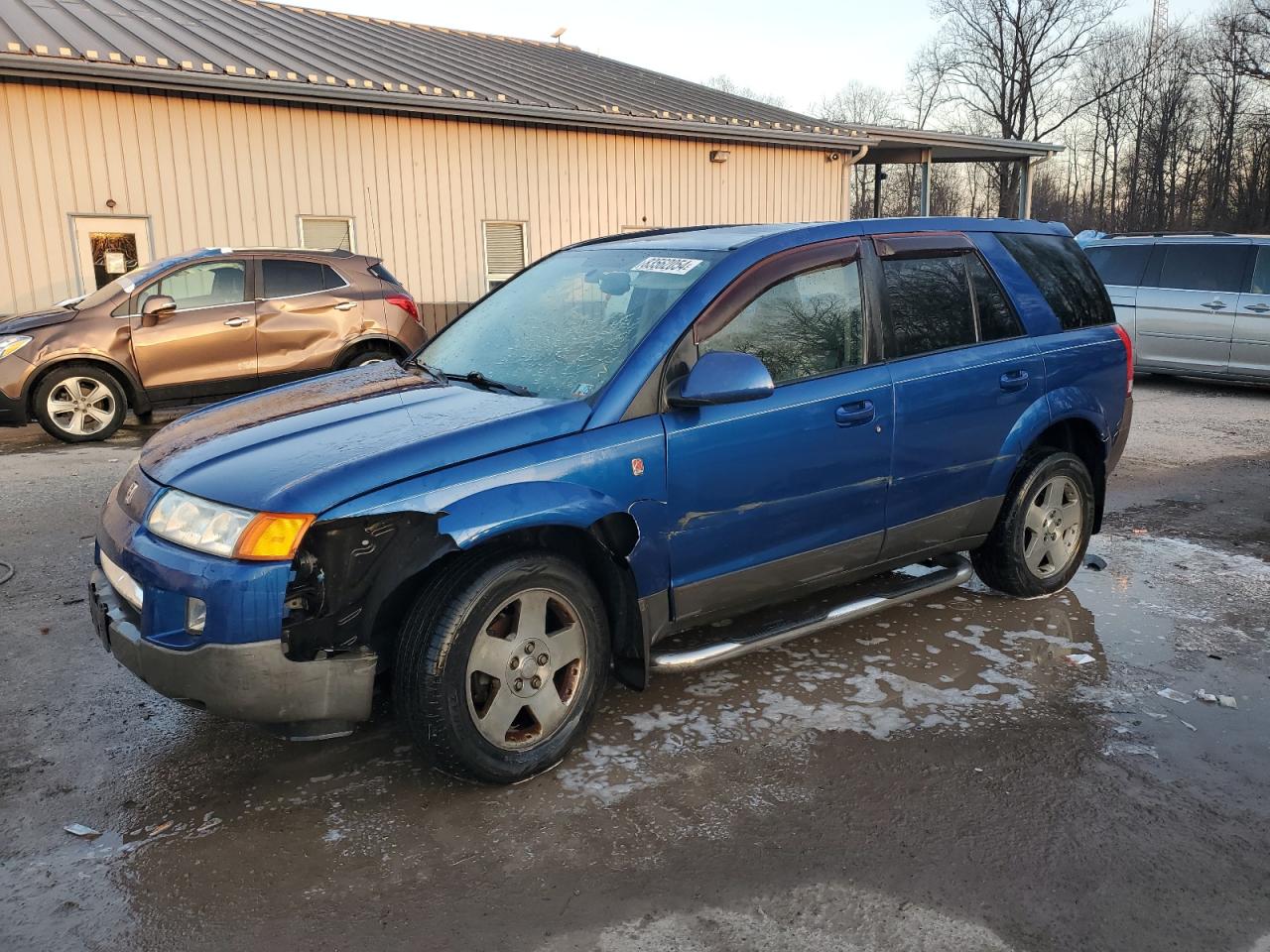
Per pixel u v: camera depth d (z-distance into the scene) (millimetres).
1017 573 4676
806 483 3701
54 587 5004
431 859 2768
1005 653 4207
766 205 19047
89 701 3748
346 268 10320
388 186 14797
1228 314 11703
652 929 2479
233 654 2773
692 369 3373
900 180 56281
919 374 4027
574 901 2586
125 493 3301
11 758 3324
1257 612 4738
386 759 3324
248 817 2977
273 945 2422
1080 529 4902
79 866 2734
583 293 3936
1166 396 12203
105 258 12898
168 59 12852
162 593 2871
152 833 2893
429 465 2955
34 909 2549
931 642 4324
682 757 3328
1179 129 52406
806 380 3729
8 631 4426
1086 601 4867
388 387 3762
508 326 4027
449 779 3189
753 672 3994
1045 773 3229
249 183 13680
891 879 2680
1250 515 6621
